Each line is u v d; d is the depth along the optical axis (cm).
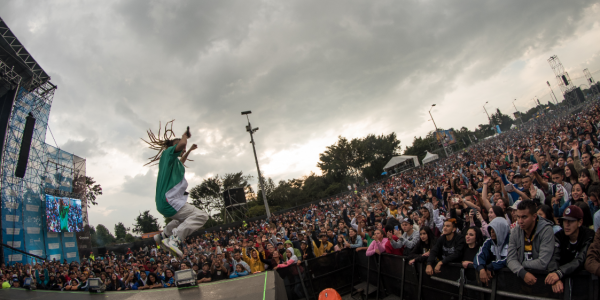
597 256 291
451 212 784
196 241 2611
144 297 445
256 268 907
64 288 1058
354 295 773
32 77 2553
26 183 2373
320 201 3756
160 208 325
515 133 5006
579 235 338
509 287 386
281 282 586
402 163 6028
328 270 808
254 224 3134
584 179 588
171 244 307
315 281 787
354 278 828
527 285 361
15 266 1777
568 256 342
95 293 508
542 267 340
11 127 2347
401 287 636
